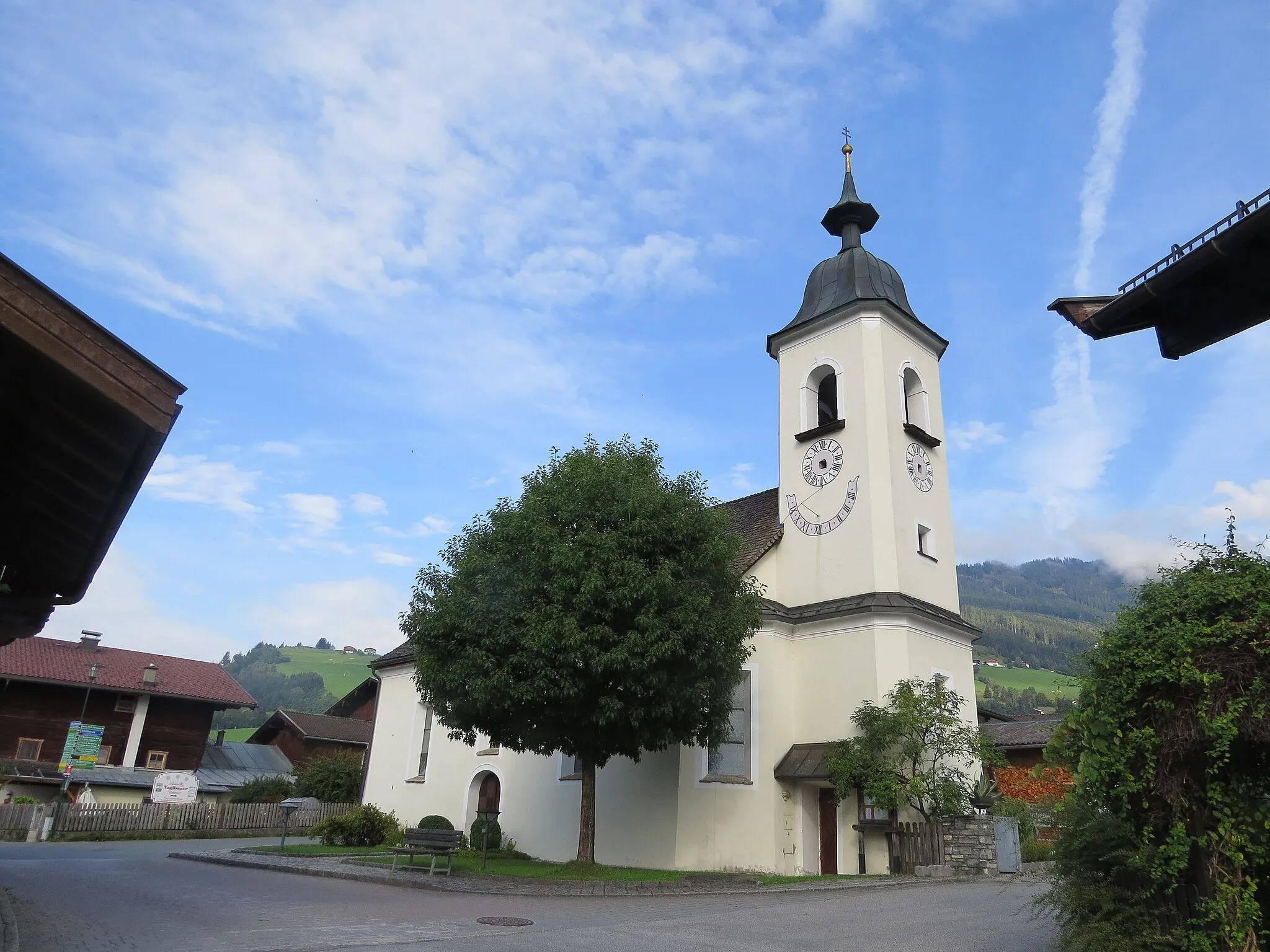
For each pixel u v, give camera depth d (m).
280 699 130.25
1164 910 7.85
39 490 8.35
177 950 9.55
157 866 20.66
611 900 15.50
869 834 21.62
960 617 25.70
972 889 17.06
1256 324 10.05
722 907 14.50
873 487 24.92
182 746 44.12
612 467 19.05
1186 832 7.25
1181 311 10.52
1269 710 6.55
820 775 21.78
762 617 20.19
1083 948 8.34
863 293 27.42
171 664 47.19
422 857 22.00
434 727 30.58
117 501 8.07
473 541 19.09
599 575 17.25
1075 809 9.12
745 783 22.03
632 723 17.09
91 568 9.67
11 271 6.18
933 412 27.97
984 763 22.23
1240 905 6.84
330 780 41.56
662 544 18.23
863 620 23.39
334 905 13.77
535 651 16.98
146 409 6.48
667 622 17.33
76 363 6.29
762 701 23.02
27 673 40.84
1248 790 6.92
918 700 21.30
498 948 10.22
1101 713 7.59
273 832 37.31
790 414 27.95
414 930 11.36
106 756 41.91
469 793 27.86
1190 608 7.21
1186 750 7.04
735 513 30.06
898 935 11.59
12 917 10.98
